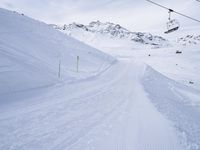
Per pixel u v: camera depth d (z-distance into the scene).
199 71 81.50
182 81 58.03
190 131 12.22
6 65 21.30
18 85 18.72
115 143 8.92
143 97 18.70
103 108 14.30
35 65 25.36
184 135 10.93
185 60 107.31
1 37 29.34
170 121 12.73
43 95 17.28
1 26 34.22
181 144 9.62
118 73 37.59
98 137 9.44
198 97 32.88
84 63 39.00
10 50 25.84
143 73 41.19
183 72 76.06
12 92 17.09
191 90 40.16
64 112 12.88
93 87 22.53
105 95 18.75
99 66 41.50
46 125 10.55
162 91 28.88
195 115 19.92
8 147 8.15
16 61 23.36
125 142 9.07
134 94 19.91
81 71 32.72
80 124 10.97
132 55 137.88
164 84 36.69
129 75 36.31
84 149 8.29
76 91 19.78
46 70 25.70
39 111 12.76
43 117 11.72
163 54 131.88
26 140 8.80
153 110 14.40
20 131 9.65
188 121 14.94
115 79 30.38
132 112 13.61
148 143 9.16
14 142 8.57
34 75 22.27
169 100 23.23
